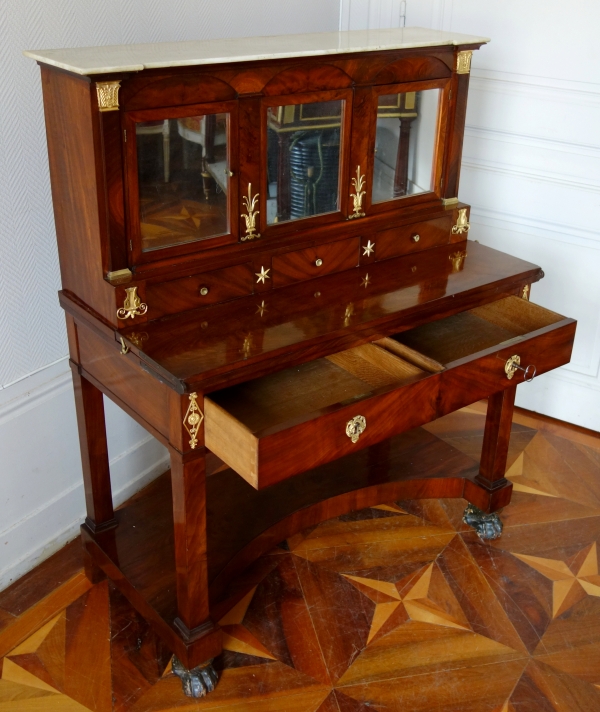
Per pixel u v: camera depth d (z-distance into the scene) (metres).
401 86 1.79
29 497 2.00
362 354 1.79
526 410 2.81
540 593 1.99
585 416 2.69
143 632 1.86
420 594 1.98
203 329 1.58
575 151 2.44
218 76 1.51
